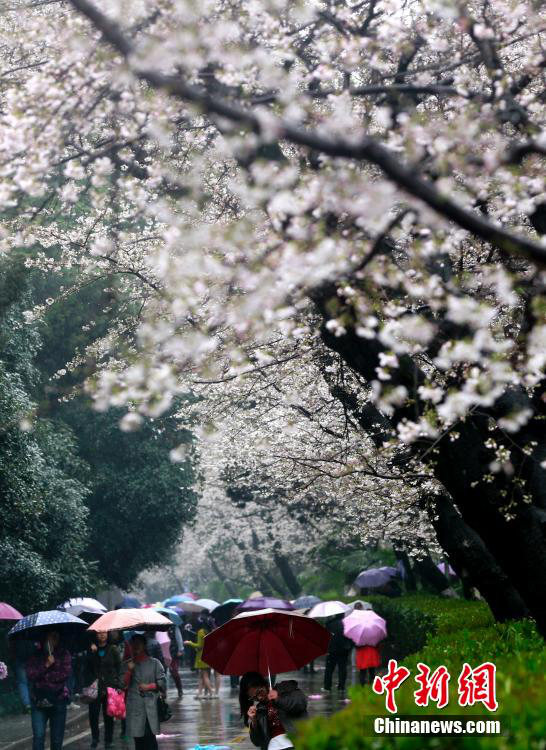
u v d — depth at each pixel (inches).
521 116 441.1
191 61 374.3
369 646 1387.8
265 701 605.0
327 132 371.6
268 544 2901.1
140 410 411.8
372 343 494.3
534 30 534.3
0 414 1243.8
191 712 1323.8
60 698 919.0
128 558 2210.9
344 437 954.7
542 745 257.0
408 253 486.6
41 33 529.3
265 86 505.0
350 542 2571.4
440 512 813.2
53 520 1617.9
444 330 467.8
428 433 441.1
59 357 1908.2
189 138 670.5
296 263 359.9
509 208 463.8
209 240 390.6
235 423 1423.5
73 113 489.1
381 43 513.3
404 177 307.4
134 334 925.2
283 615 634.8
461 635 693.3
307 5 510.3
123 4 448.8
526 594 534.3
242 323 427.5
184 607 2176.4
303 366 942.4
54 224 917.8
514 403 512.1
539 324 388.2
